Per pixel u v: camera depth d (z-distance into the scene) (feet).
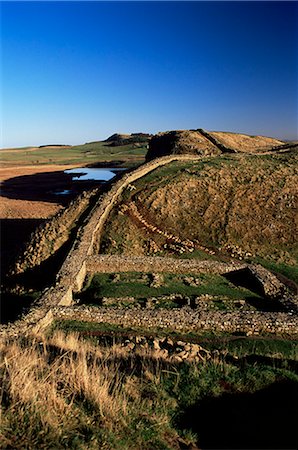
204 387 24.84
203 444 20.43
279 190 107.04
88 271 76.48
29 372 24.03
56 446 17.95
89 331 49.78
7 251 114.52
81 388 22.99
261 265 83.20
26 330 46.91
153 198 103.14
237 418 22.11
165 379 26.13
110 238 89.04
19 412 19.47
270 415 21.90
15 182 289.94
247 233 95.25
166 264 76.18
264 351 43.88
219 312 53.36
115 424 20.40
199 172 115.14
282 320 50.93
